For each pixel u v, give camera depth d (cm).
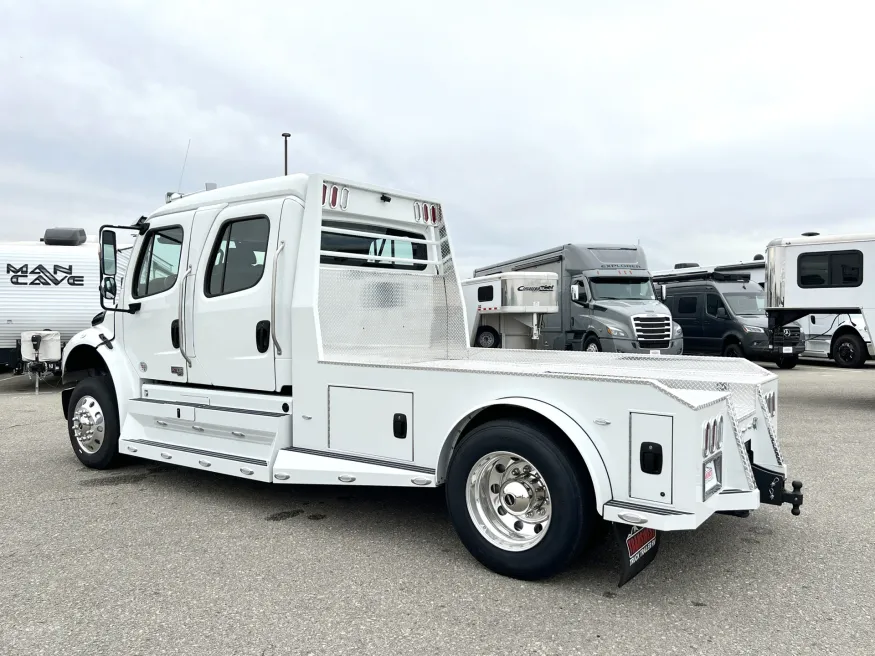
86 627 295
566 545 321
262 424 450
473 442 349
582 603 316
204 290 497
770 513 460
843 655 268
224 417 474
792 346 1188
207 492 520
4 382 1436
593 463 309
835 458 633
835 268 1080
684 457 292
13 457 649
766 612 307
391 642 280
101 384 581
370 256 493
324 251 460
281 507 479
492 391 350
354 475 398
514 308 1498
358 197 486
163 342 529
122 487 535
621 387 307
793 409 963
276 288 446
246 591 331
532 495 342
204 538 411
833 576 350
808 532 419
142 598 324
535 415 341
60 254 1270
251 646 277
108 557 379
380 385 395
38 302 1253
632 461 305
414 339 535
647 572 354
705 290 1811
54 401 1109
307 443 434
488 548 349
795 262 1126
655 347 1441
